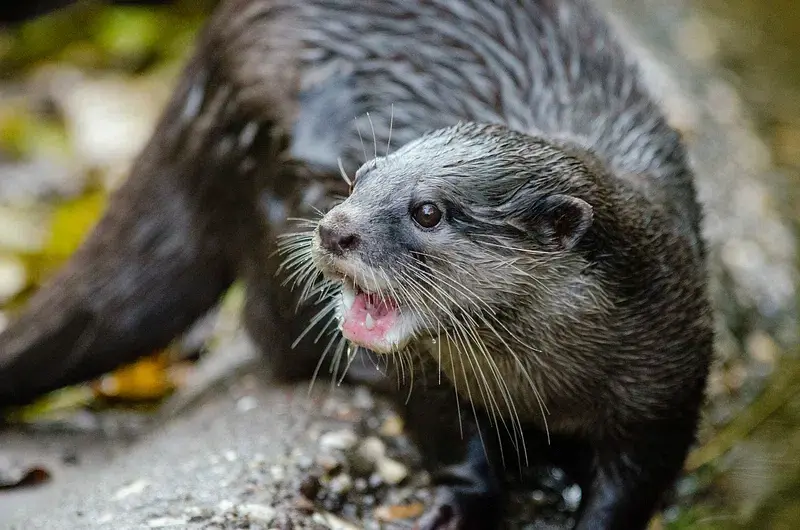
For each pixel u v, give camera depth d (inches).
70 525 447.2
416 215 406.3
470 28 524.7
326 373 566.6
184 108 582.2
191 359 664.4
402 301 406.0
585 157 436.8
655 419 447.2
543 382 440.1
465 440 468.8
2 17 941.2
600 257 422.0
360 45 530.6
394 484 495.8
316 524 454.3
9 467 545.3
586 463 479.2
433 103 511.5
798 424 585.6
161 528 434.3
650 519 471.5
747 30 898.7
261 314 570.3
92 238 603.8
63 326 601.6
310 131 523.5
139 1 971.3
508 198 411.5
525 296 419.2
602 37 541.3
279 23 547.8
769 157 756.6
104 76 917.8
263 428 526.3
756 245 674.2
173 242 590.2
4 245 727.1
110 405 633.0
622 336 430.6
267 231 543.8
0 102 884.6
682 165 502.6
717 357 570.3
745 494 539.5
